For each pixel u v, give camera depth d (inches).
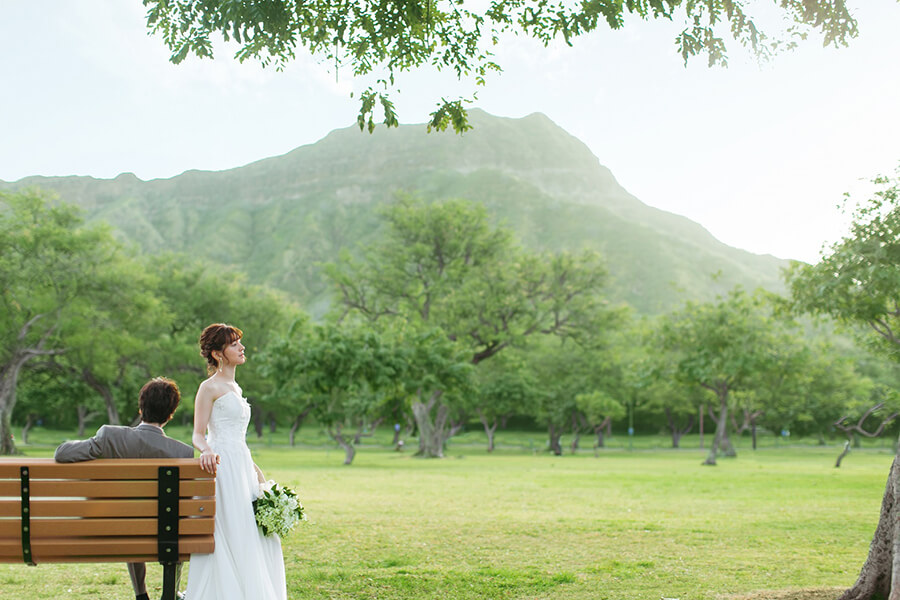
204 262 2982.3
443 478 1105.4
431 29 323.3
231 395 215.5
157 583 289.1
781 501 721.0
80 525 187.6
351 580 294.0
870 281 887.1
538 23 318.0
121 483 188.9
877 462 2111.2
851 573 323.6
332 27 312.5
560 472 1322.6
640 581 298.7
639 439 4608.8
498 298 2315.5
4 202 1931.6
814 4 304.2
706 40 305.6
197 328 2785.4
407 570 317.4
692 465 1745.8
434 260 2498.8
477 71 329.4
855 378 2790.4
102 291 1985.7
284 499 212.4
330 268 2444.6
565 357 3046.3
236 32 293.1
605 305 2399.1
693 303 2009.1
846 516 569.3
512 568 326.0
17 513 185.8
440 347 1878.7
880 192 871.7
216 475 202.5
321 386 1710.1
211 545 193.5
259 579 201.9
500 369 2935.5
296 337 1817.2
